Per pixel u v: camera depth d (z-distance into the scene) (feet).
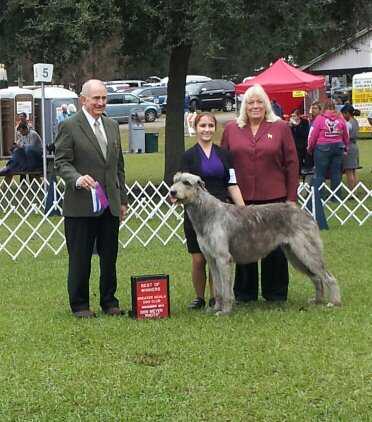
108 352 20.53
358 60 112.37
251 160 25.08
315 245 24.50
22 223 41.39
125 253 35.68
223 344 20.86
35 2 50.60
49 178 57.06
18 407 16.89
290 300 26.08
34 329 22.90
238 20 48.52
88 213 23.59
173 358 19.84
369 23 58.85
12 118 86.99
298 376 18.19
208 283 27.99
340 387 17.44
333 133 48.03
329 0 50.11
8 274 31.73
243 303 25.84
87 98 23.68
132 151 102.42
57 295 27.53
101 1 49.08
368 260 32.42
